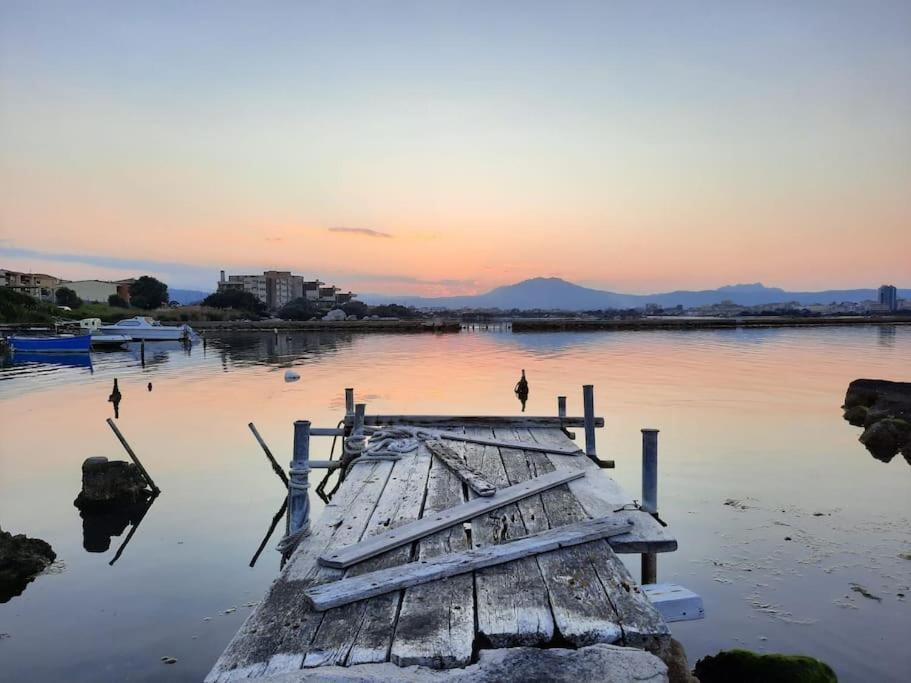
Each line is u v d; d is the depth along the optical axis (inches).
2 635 299.6
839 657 275.0
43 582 355.9
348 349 2171.5
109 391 1111.6
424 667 155.1
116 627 306.5
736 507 465.1
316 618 178.2
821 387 1107.9
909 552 381.4
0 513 473.1
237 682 147.5
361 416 462.6
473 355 1876.2
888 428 665.6
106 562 383.2
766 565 365.1
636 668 154.7
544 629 169.8
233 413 880.3
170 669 272.2
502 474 342.0
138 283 4547.2
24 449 673.0
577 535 232.7
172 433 751.1
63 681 263.6
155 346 2332.7
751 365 1512.1
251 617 179.6
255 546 408.8
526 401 971.3
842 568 360.8
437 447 398.0
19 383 1235.2
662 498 485.7
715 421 799.1
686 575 352.8
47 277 4286.4
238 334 3164.4
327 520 264.2
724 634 293.6
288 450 669.3
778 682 221.8
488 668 154.2
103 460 491.5
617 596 190.5
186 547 407.2
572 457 384.2
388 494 303.4
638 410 879.1
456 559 212.5
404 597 190.4
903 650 279.7
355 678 148.1
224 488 531.8
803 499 484.4
